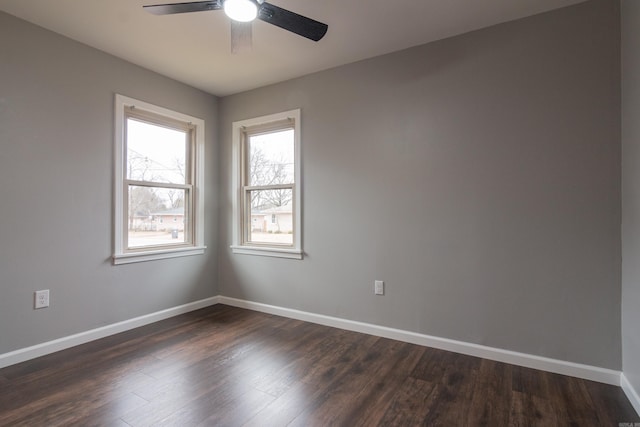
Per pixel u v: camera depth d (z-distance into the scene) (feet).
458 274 8.38
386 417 5.71
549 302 7.38
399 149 9.14
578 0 7.01
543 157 7.42
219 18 7.68
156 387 6.61
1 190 7.41
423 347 8.67
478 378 7.04
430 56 8.71
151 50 9.18
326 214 10.33
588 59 7.01
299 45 8.86
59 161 8.34
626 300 6.45
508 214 7.79
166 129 11.18
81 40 8.64
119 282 9.64
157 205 10.86
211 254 12.53
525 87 7.60
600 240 6.90
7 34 7.50
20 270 7.70
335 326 10.14
